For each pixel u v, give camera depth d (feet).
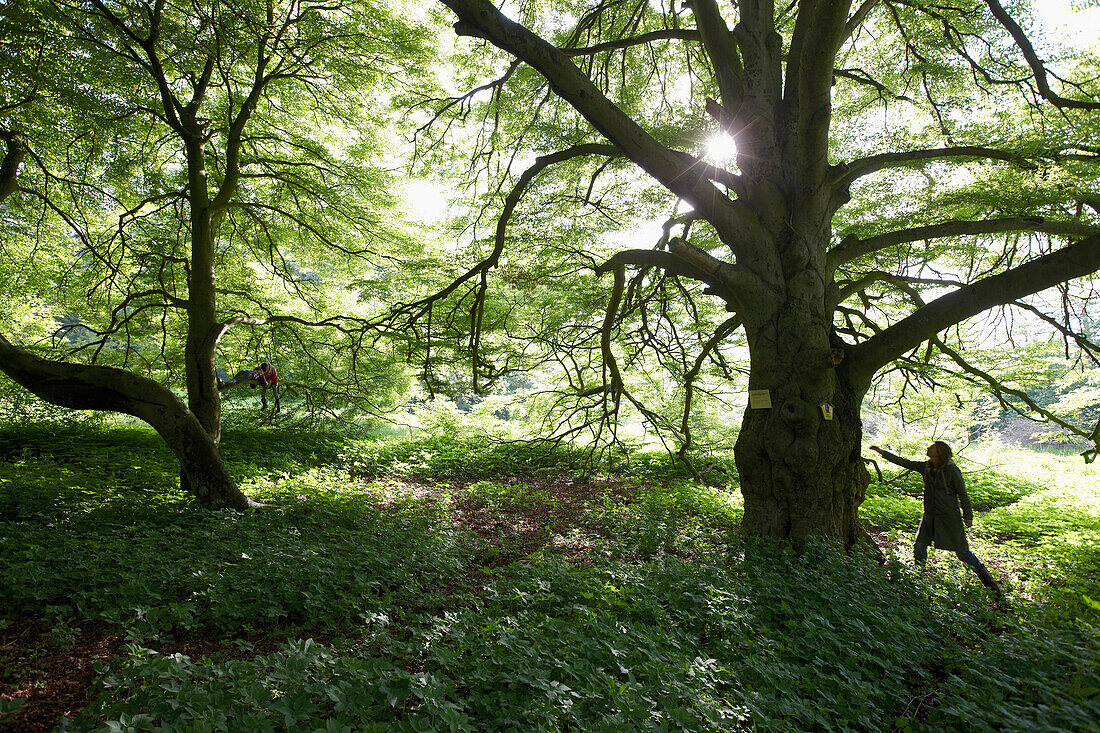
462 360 44.32
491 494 42.52
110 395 30.66
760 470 26.45
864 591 20.01
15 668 14.11
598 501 43.04
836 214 34.94
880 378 43.70
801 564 22.99
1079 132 26.05
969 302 23.89
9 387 59.62
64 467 40.78
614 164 31.24
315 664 12.19
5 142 34.40
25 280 50.06
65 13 30.68
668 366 42.32
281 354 53.88
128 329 44.06
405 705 12.28
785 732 12.01
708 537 30.07
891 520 38.40
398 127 39.86
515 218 34.04
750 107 27.94
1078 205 27.02
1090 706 11.92
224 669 11.69
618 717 11.32
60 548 20.65
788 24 38.55
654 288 37.45
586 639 14.69
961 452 58.29
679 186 24.59
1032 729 10.95
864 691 13.66
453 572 23.65
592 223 35.27
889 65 36.81
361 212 43.14
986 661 14.83
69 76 32.37
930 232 27.99
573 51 30.07
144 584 18.07
